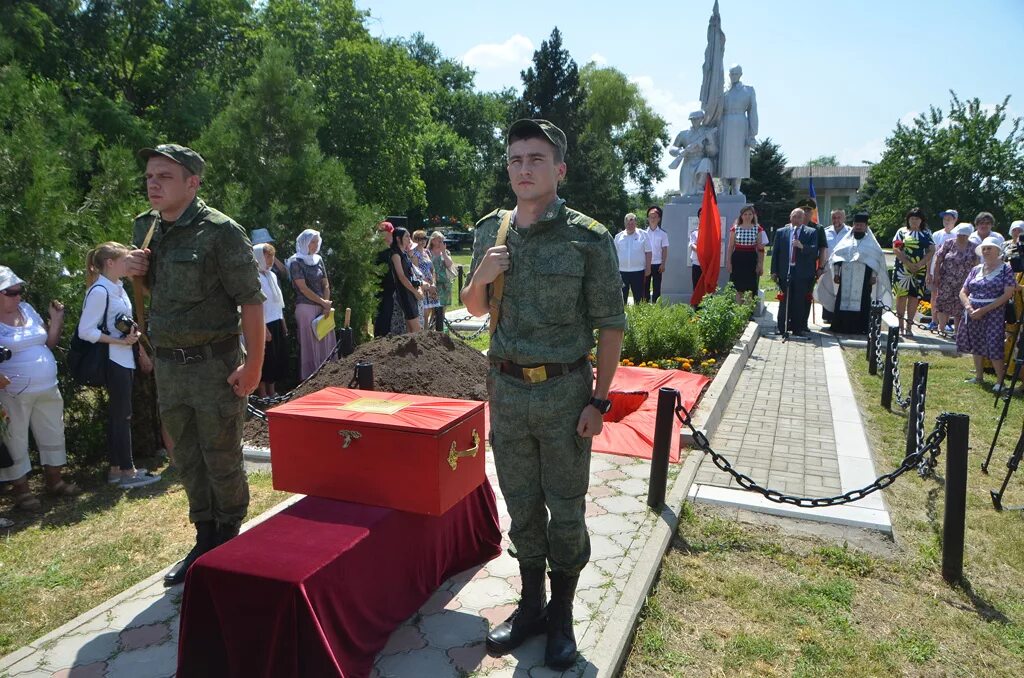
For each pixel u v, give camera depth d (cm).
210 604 269
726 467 446
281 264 907
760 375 911
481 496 394
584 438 290
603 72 5456
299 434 332
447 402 356
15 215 577
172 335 346
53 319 557
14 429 494
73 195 646
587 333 289
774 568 411
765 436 652
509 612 345
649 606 362
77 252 627
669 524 446
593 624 336
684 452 595
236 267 341
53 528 471
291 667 252
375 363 723
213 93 2203
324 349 851
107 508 504
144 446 618
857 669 319
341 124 2959
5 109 692
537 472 298
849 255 1209
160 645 319
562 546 295
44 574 401
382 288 1032
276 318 766
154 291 350
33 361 500
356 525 298
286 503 490
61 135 736
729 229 1357
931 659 329
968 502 512
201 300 346
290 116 1010
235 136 988
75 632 329
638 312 1005
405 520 322
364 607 292
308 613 250
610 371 285
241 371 353
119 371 534
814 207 1215
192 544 443
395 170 3219
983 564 419
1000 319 823
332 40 3111
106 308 524
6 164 593
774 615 360
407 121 3162
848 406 758
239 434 373
